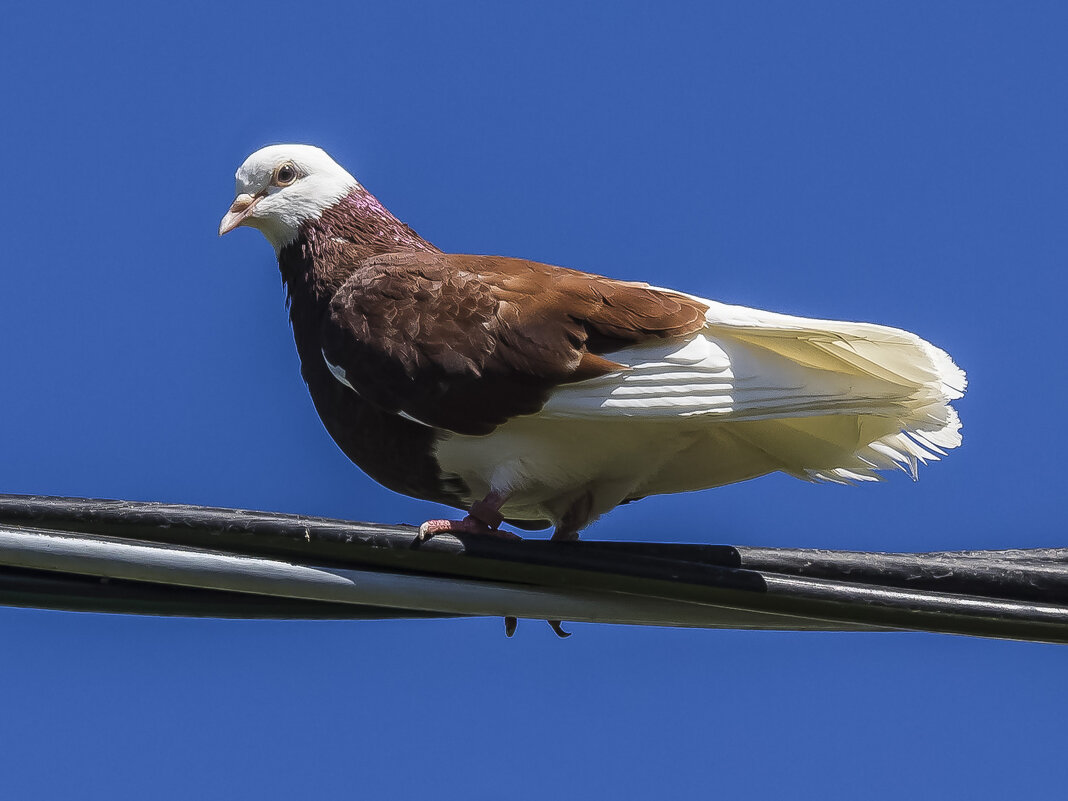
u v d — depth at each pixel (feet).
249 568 30.30
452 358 34.40
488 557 30.68
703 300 34.40
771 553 30.96
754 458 35.83
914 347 32.42
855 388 32.99
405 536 30.68
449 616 32.19
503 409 34.17
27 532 29.94
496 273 35.70
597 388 33.71
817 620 31.53
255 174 39.40
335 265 38.42
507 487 35.19
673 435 34.91
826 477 36.22
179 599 31.53
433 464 36.11
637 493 37.37
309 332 38.19
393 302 35.53
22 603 31.35
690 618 31.53
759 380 33.30
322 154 39.68
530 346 34.01
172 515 30.37
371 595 30.68
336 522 30.66
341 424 36.94
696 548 30.94
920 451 35.12
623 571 30.55
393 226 39.58
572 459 35.35
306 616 31.96
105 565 29.96
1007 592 30.81
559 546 30.76
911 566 30.89
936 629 30.50
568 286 34.76
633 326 33.88
